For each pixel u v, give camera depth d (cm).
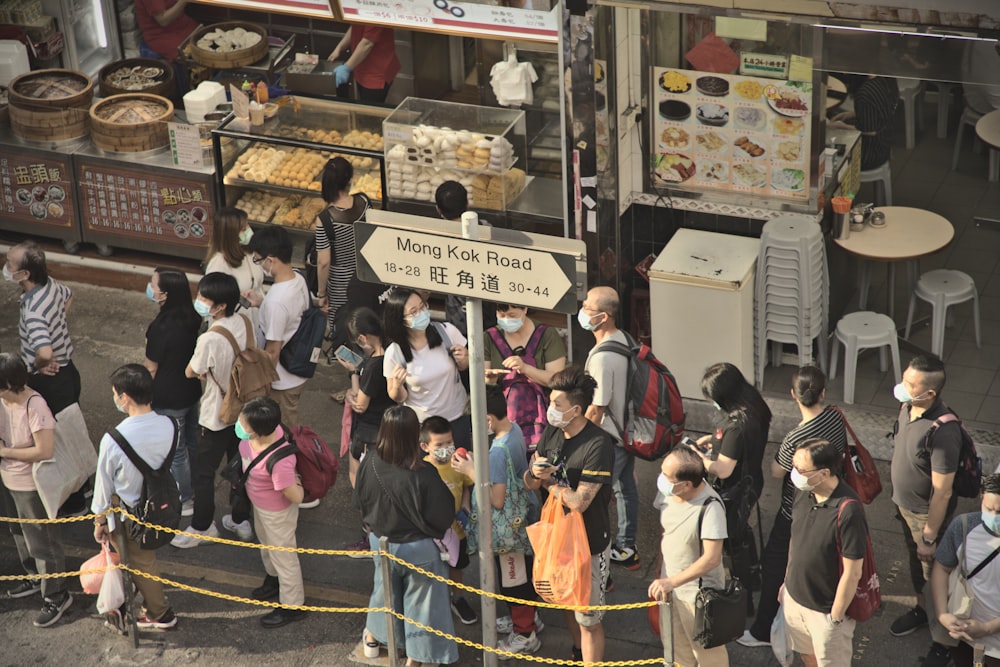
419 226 2169
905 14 2900
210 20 4625
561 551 2500
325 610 2753
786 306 3388
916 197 4147
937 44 2955
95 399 3703
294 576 2862
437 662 2698
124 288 4212
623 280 3650
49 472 2858
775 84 3309
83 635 2902
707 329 3372
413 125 3772
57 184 4206
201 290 2950
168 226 4172
